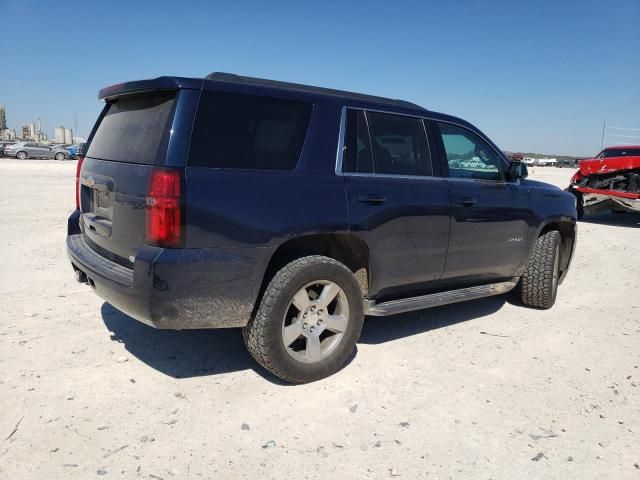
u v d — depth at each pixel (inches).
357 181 151.6
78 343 167.5
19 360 153.6
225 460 111.6
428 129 177.5
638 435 127.3
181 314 124.2
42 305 201.6
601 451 120.2
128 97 149.1
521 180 216.4
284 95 143.5
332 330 149.7
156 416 127.3
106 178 142.9
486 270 195.2
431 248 171.6
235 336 179.0
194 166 124.9
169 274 120.5
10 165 1243.2
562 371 161.9
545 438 124.5
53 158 1831.9
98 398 134.4
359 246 156.3
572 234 241.9
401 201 160.6
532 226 207.9
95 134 168.2
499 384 151.4
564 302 237.0
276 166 138.1
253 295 132.9
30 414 125.6
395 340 182.5
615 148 571.8
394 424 127.9
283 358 139.2
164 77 129.3
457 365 163.3
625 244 405.7
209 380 146.6
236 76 141.8
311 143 145.3
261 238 131.7
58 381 142.3
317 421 127.9
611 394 147.8
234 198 128.0
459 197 178.4
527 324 204.7
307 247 155.1
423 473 110.0
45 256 283.0
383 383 148.8
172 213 120.7
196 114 127.4
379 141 161.9
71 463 108.3
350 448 117.5
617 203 514.3
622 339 191.3
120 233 135.9
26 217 416.2
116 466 108.1
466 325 201.0
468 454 117.1
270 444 117.6
